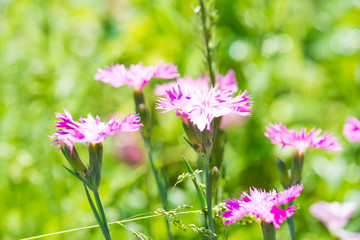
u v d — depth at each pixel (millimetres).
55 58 876
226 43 979
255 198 521
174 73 602
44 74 828
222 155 583
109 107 860
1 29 909
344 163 778
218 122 578
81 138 522
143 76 599
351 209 663
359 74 979
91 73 812
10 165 737
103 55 871
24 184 736
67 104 784
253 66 944
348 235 657
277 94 944
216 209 535
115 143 803
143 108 598
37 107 781
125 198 721
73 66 869
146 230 696
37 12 937
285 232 723
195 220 695
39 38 896
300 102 925
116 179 767
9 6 955
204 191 541
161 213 532
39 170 739
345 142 808
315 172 788
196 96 524
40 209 724
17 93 795
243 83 931
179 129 800
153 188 707
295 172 562
